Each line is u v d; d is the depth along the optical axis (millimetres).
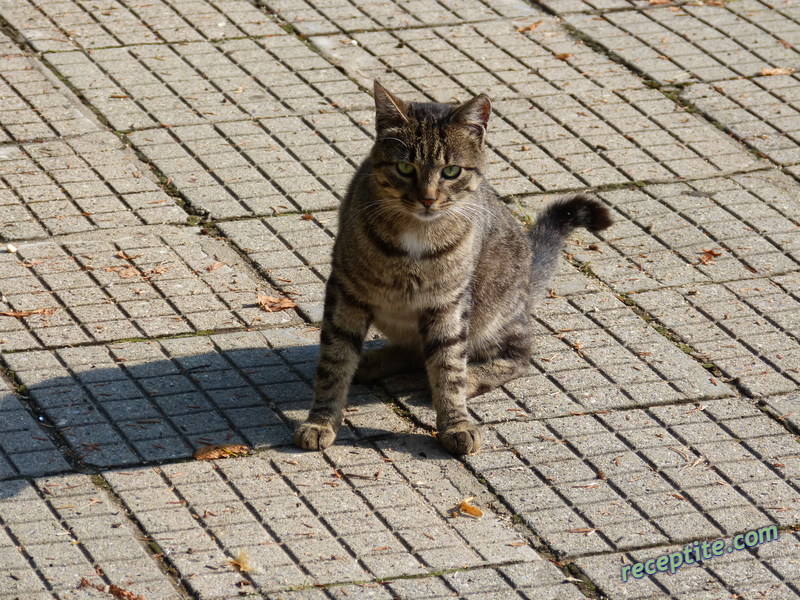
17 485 7211
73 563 6633
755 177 11438
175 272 9586
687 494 7559
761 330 9352
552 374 8789
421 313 8164
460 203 8055
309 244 10078
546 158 11500
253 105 12016
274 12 13891
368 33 13578
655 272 10070
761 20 14367
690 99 12641
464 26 13891
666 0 14727
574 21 14164
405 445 7945
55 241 9820
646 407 8430
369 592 6566
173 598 6418
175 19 13531
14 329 8727
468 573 6770
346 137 11609
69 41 12867
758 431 8211
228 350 8750
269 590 6535
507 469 7727
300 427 7824
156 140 11320
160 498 7207
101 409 7988
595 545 7070
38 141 11141
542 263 9508
